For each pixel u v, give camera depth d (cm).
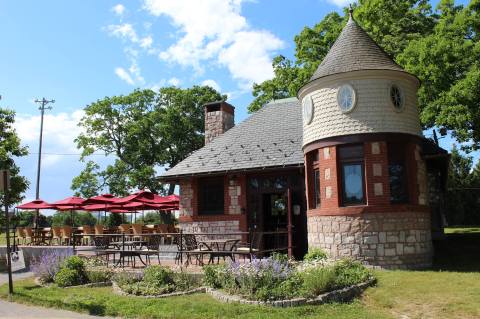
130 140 4200
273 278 1107
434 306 948
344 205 1457
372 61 1495
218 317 930
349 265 1295
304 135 1627
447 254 1645
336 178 1455
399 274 1252
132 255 1645
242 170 1889
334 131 1473
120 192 4028
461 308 916
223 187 2006
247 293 1066
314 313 946
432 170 2077
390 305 991
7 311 1066
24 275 1759
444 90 1889
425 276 1205
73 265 1431
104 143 4138
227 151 2066
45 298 1168
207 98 4456
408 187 1462
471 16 1878
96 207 2709
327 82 1509
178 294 1160
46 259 1559
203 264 1520
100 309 1033
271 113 2216
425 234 1456
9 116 2291
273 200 2019
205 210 2038
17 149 2273
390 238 1389
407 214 1416
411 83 1534
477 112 1758
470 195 3738
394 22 2436
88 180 4072
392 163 1469
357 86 1459
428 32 2369
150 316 966
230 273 1166
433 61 1842
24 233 2608
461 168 4022
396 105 1467
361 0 2620
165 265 1600
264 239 1912
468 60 1834
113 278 1412
